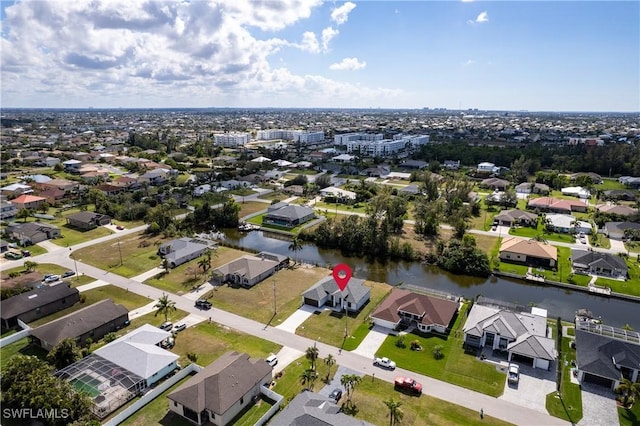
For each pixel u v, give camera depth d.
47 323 74.25
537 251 105.81
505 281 99.50
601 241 120.94
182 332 73.38
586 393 58.09
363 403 55.59
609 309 85.06
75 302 84.62
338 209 158.88
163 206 141.50
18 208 151.50
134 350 62.81
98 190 166.88
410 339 71.56
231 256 111.00
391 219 133.00
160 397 57.03
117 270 100.75
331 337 72.06
